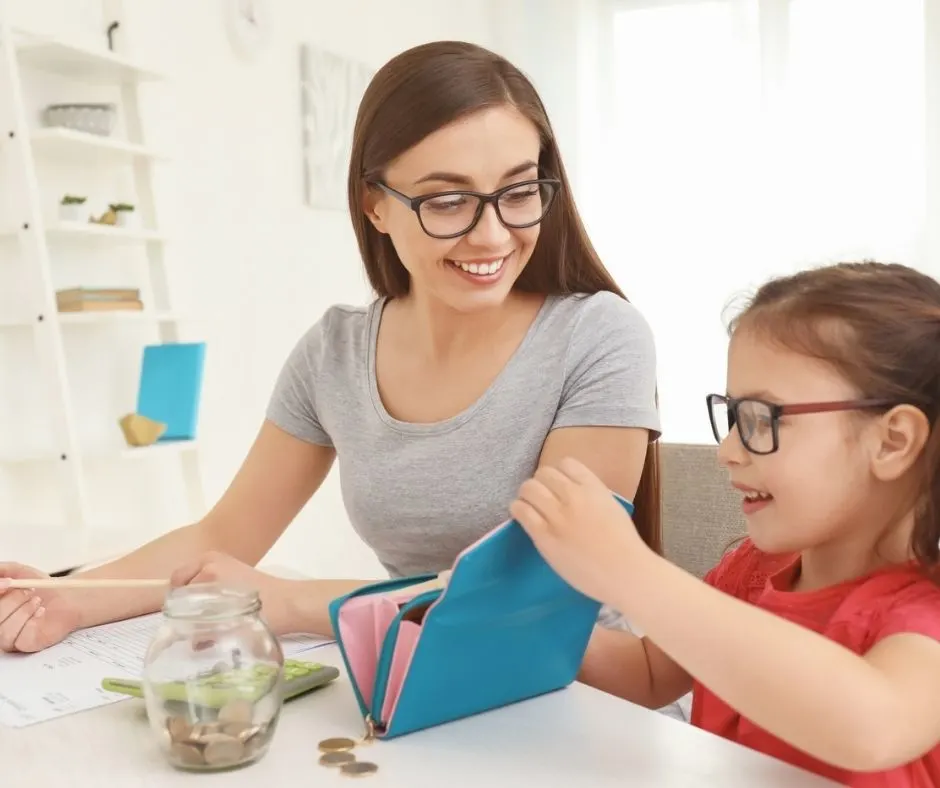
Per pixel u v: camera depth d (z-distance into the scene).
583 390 1.17
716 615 0.66
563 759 0.69
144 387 2.29
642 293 3.94
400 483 1.23
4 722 0.78
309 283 2.97
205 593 0.73
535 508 0.72
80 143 2.04
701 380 3.87
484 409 1.21
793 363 0.84
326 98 2.99
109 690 0.84
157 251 2.32
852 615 0.81
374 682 0.75
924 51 3.46
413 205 1.09
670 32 3.87
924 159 3.48
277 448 1.38
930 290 0.89
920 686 0.68
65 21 2.15
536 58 3.98
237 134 2.66
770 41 3.68
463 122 1.06
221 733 0.68
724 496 1.58
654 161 3.91
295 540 2.96
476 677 0.75
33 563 1.40
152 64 2.37
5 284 2.07
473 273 1.12
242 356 2.70
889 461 0.82
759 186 3.73
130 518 2.38
